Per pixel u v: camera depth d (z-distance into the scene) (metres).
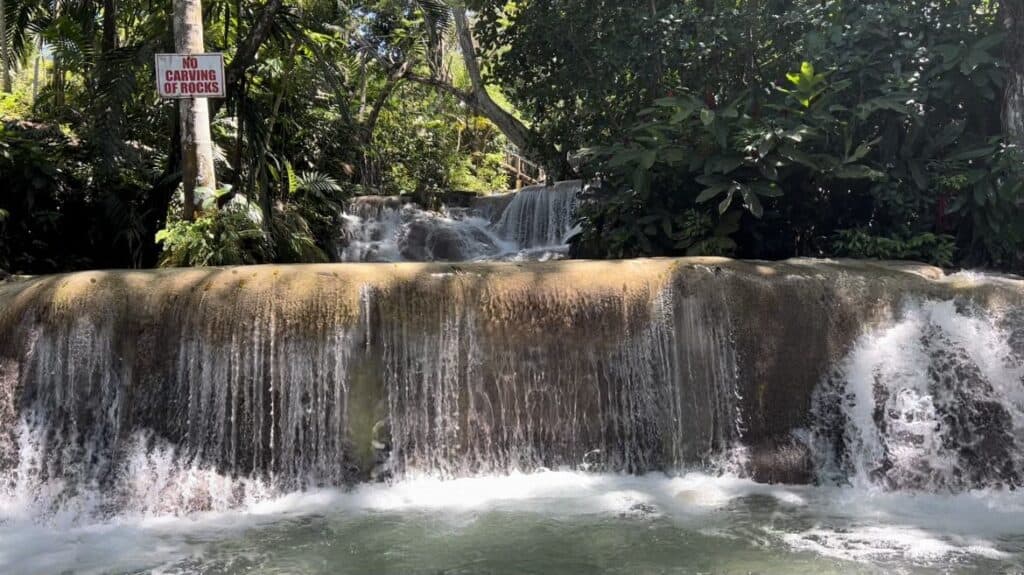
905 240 7.47
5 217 8.62
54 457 5.27
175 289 5.48
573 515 4.96
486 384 5.70
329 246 13.34
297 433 5.46
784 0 8.58
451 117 24.31
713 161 7.58
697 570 4.11
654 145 7.85
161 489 5.23
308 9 12.44
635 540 4.54
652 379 5.78
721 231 7.67
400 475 5.58
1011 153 7.15
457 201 15.75
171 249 7.66
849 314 5.74
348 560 4.33
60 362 5.32
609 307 5.78
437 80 19.62
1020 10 7.32
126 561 4.38
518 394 5.74
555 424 5.78
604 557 4.30
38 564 4.36
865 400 5.60
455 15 18.48
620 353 5.78
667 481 5.62
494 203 15.30
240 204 8.88
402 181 20.98
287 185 12.45
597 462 5.79
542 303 5.75
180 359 5.40
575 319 5.77
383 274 5.70
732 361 5.75
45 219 9.12
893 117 7.55
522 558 4.31
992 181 7.32
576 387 5.78
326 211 13.52
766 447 5.70
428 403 5.63
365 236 14.17
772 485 5.55
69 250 9.69
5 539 4.77
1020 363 5.45
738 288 5.79
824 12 8.25
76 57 11.16
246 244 8.17
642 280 5.82
